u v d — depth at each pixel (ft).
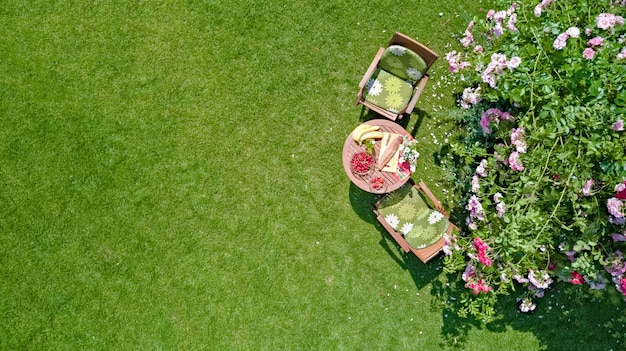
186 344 20.66
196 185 20.59
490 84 14.53
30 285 20.72
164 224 20.65
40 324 20.75
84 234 20.71
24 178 20.61
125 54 20.56
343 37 20.24
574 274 16.30
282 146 20.51
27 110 20.57
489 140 18.57
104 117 20.57
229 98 20.51
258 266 20.65
